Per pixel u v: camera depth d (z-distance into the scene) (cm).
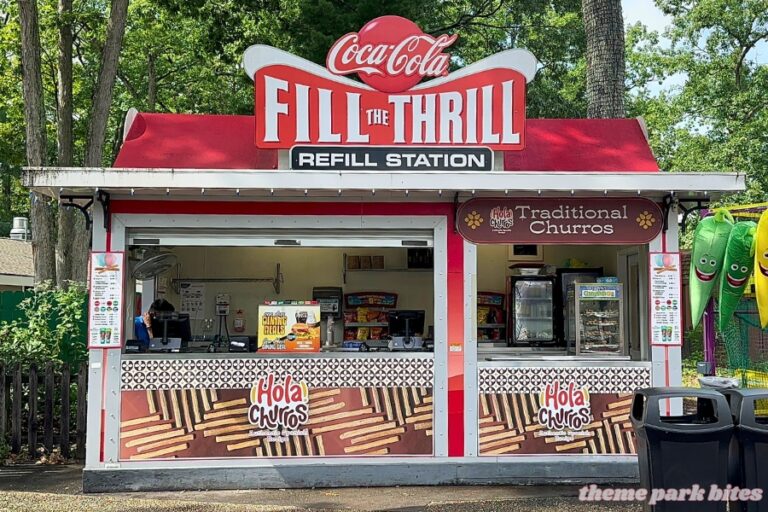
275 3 1844
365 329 1115
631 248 895
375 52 752
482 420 758
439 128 753
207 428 742
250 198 755
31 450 884
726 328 915
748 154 2505
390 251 1141
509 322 991
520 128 753
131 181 690
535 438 760
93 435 732
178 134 816
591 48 1266
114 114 2855
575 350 848
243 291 1125
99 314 738
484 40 2630
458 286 764
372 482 747
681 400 763
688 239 2225
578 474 756
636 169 808
